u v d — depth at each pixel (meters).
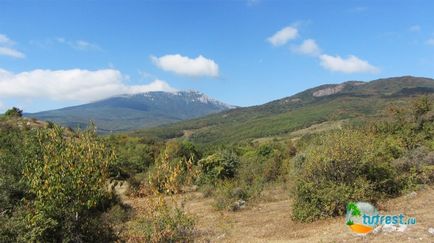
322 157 15.42
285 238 12.47
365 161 15.07
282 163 31.45
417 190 16.50
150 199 9.84
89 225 10.73
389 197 16.02
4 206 10.59
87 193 10.20
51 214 9.86
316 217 14.42
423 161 18.67
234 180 29.19
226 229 14.69
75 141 10.66
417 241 9.21
